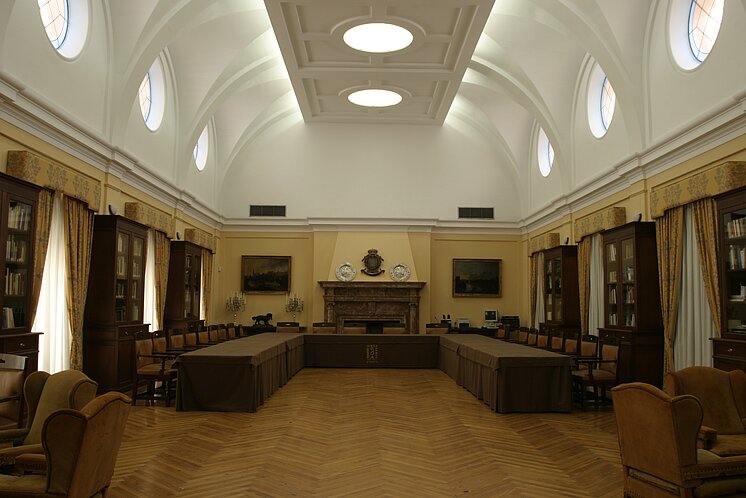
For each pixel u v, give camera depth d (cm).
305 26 968
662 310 881
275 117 1664
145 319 1146
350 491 463
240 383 781
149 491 460
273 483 481
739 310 654
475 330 1617
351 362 1272
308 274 1720
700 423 398
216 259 1675
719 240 680
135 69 965
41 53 748
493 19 1119
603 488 477
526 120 1611
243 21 1116
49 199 752
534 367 791
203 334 1164
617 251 976
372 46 1059
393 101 1392
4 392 483
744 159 726
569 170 1332
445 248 1750
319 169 1734
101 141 903
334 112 1541
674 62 881
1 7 641
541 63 1230
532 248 1623
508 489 472
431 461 550
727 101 727
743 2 675
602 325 1161
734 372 504
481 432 670
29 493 344
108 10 920
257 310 1711
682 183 817
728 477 404
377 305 1652
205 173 1552
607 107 1159
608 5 924
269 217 1717
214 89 1291
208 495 452
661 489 414
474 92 1514
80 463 349
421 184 1744
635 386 427
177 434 650
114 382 887
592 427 702
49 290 782
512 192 1752
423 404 841
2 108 673
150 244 1166
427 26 964
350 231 1697
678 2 878
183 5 952
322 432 662
